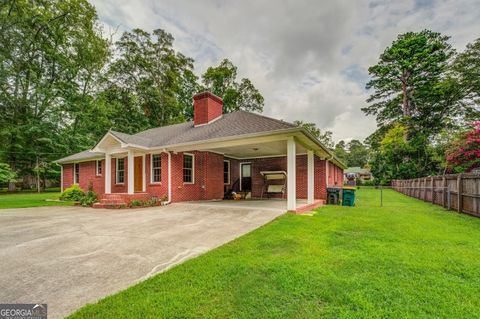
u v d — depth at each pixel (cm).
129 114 2720
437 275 289
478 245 414
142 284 267
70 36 2180
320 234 486
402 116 2880
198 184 1157
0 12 1830
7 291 260
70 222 652
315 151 1067
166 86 2814
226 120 1126
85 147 2111
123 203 959
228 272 295
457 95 2562
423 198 1302
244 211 789
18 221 673
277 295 240
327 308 219
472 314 211
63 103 2136
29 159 2028
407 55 2662
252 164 1409
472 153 1324
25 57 1995
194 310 215
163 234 510
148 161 1140
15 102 1936
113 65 2520
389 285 261
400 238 458
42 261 351
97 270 317
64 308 226
